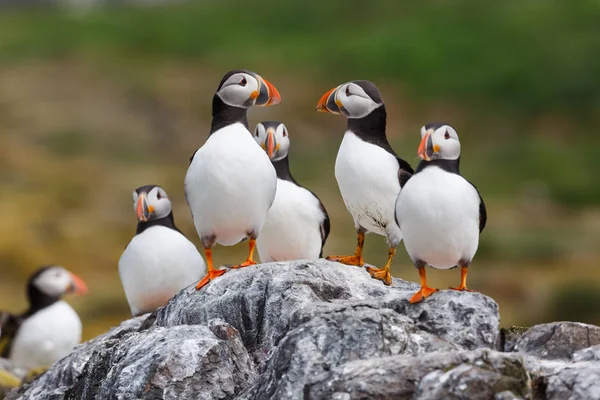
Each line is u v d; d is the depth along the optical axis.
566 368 6.37
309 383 6.40
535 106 38.03
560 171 31.33
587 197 29.17
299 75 39.19
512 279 21.52
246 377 7.23
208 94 35.62
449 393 6.01
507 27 43.84
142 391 7.04
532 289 20.92
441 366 6.18
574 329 6.96
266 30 46.28
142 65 38.81
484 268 22.45
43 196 25.08
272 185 7.97
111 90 34.84
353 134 8.27
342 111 8.30
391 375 6.20
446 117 37.66
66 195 25.39
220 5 48.47
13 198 24.67
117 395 7.08
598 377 6.21
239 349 7.30
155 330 7.56
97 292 20.42
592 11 44.16
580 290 20.53
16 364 13.30
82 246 22.72
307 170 29.22
